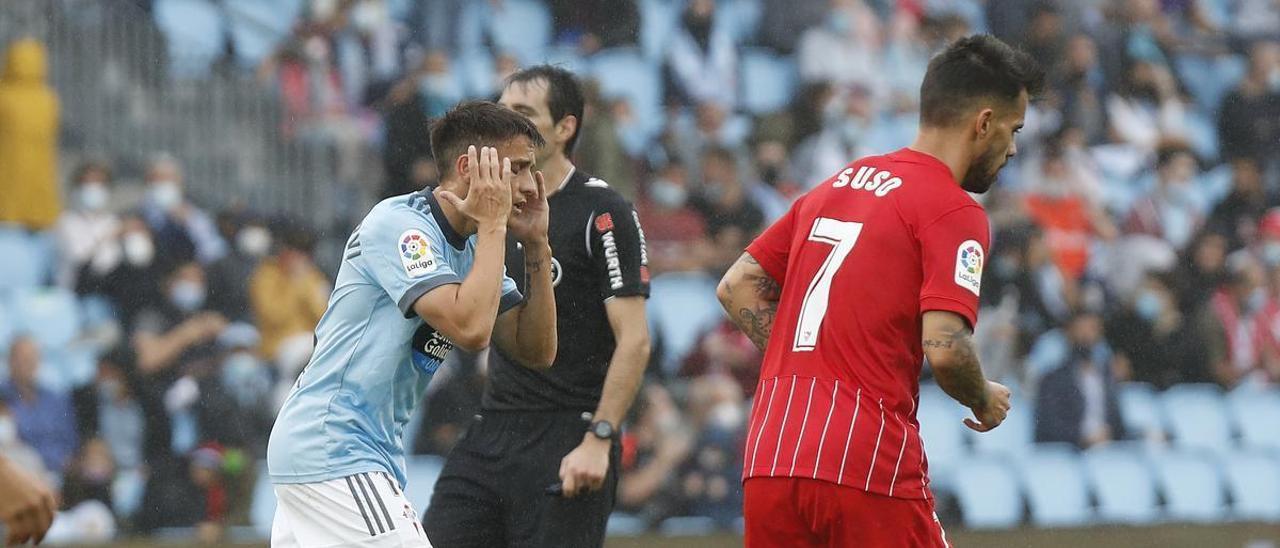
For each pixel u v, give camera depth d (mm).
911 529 12789
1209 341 35750
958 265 12594
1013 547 32062
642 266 16000
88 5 36156
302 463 12742
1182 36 42156
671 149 36656
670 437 31141
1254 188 38938
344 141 37062
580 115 16266
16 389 30344
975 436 33562
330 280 35438
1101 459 33562
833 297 13055
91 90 35719
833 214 13422
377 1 38844
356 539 12602
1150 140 39812
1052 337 34469
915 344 12977
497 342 14273
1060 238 36844
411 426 30875
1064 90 39844
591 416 15914
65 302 32562
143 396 31000
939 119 13258
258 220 33844
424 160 36656
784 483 12883
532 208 13828
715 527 30609
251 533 30359
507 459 15875
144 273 32750
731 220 35688
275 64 37406
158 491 30219
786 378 13203
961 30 40969
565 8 40375
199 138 36406
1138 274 36750
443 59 37250
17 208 33688
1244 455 34719
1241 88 41656
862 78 39875
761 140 38000
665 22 40188
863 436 12695
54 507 9609
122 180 35250
